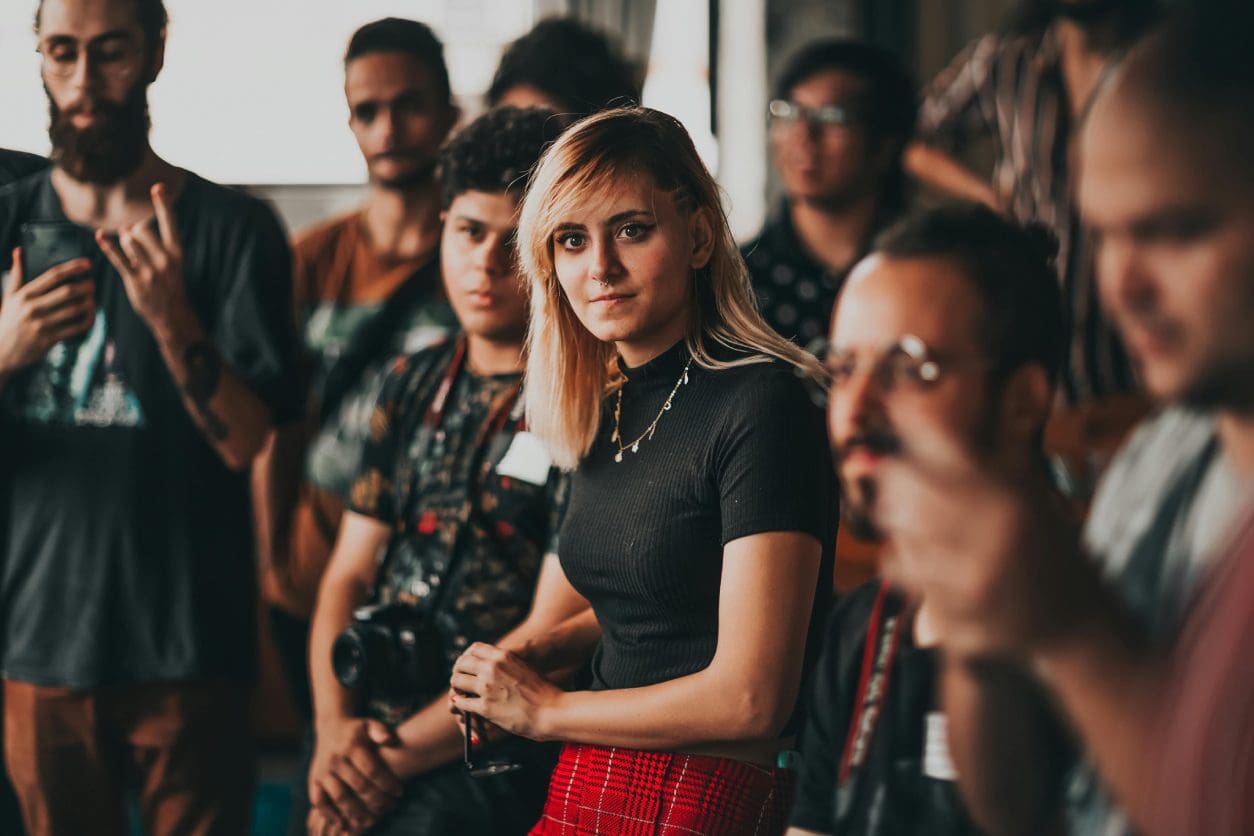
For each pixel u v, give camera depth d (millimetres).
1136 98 680
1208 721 667
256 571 2590
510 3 5086
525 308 2062
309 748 2229
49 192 2398
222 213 2457
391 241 2957
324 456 2852
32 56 2512
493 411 2070
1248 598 680
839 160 3037
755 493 1521
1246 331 668
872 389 931
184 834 2385
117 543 2328
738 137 5156
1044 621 688
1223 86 662
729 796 1557
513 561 2023
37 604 2326
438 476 2082
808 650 1589
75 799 2344
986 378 995
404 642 1985
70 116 2324
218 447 2375
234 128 4691
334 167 4754
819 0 5094
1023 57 3352
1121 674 687
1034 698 782
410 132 2875
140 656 2330
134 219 2395
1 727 2396
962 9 4977
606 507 1654
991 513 692
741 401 1565
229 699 2418
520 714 1678
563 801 1642
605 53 3158
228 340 2443
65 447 2336
